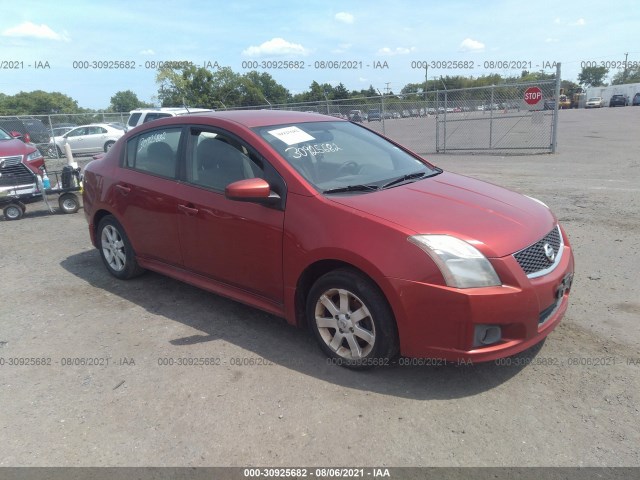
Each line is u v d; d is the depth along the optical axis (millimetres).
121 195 4859
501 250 3039
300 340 3916
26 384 3459
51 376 3543
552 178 10336
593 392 3115
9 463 2713
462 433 2807
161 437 2873
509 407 3012
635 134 19375
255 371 3492
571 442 2709
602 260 5316
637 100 59000
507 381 3268
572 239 6066
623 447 2656
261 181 3523
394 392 3197
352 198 3471
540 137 15727
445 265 2951
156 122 4766
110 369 3598
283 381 3359
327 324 3492
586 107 64688
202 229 4102
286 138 4000
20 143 9055
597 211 7285
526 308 3016
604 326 3904
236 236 3846
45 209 9430
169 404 3164
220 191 4008
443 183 3969
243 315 4395
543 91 14773
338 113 19047
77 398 3275
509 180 10367
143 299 4809
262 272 3754
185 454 2732
